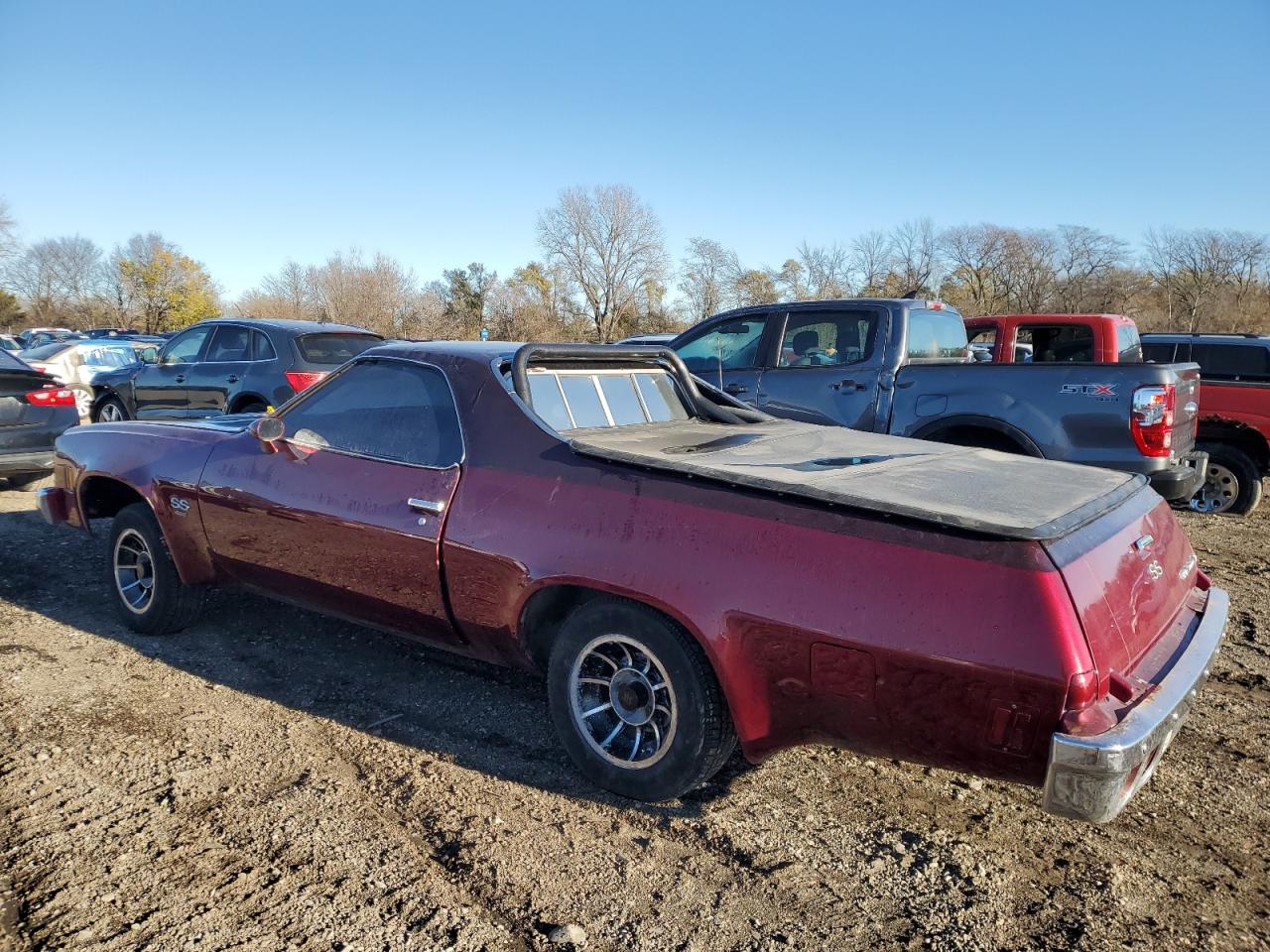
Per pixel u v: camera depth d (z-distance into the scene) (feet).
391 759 11.22
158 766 10.86
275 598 13.87
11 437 24.50
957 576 8.14
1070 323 31.14
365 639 15.42
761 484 9.25
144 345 67.87
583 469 10.43
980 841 9.75
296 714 12.42
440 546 11.12
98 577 18.72
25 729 11.70
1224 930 8.32
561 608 10.88
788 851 9.45
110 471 15.19
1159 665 8.95
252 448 13.61
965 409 20.80
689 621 9.21
